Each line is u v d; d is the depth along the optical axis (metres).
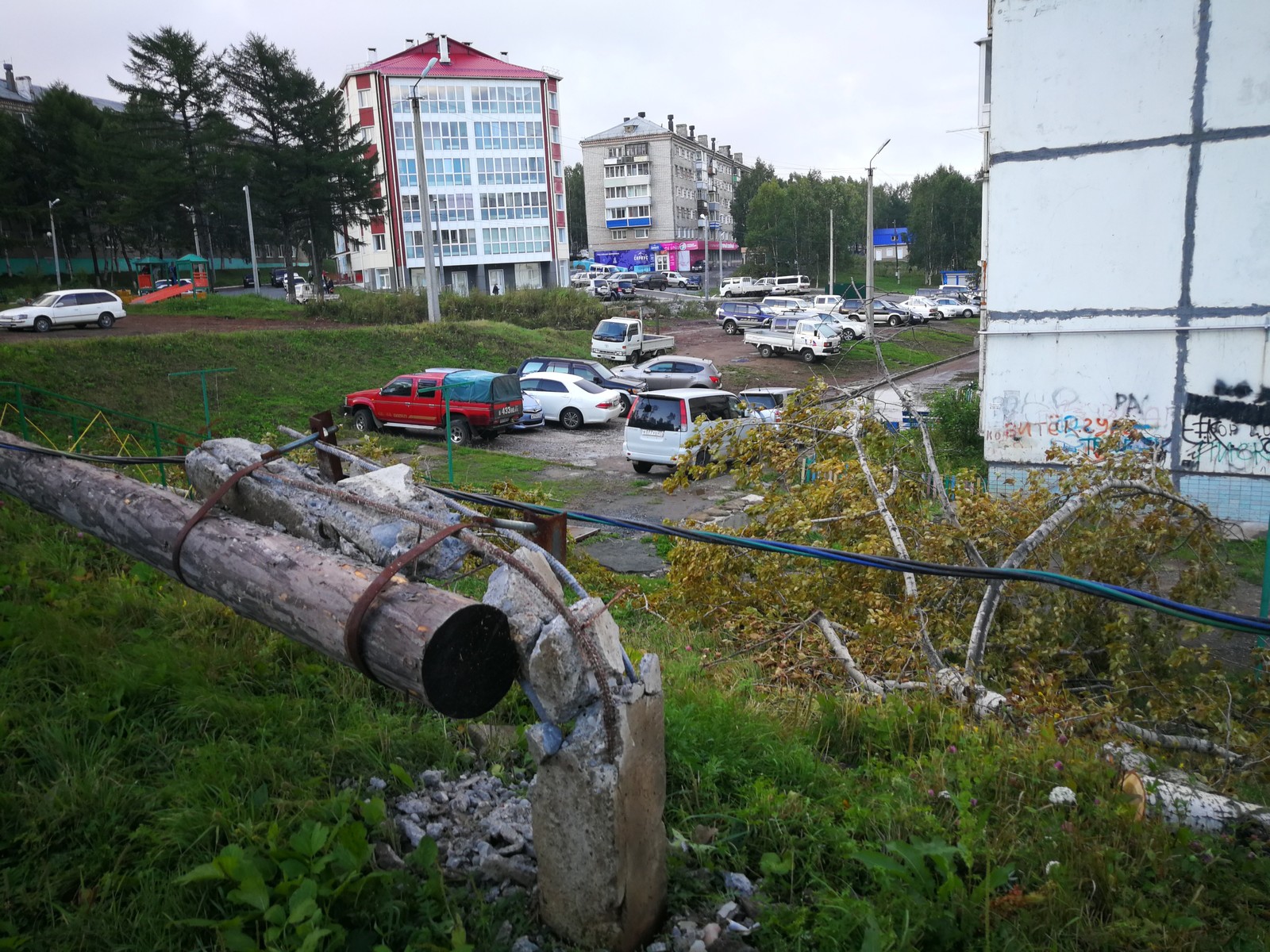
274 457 4.27
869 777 4.48
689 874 3.55
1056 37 14.91
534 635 2.96
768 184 81.56
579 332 42.84
